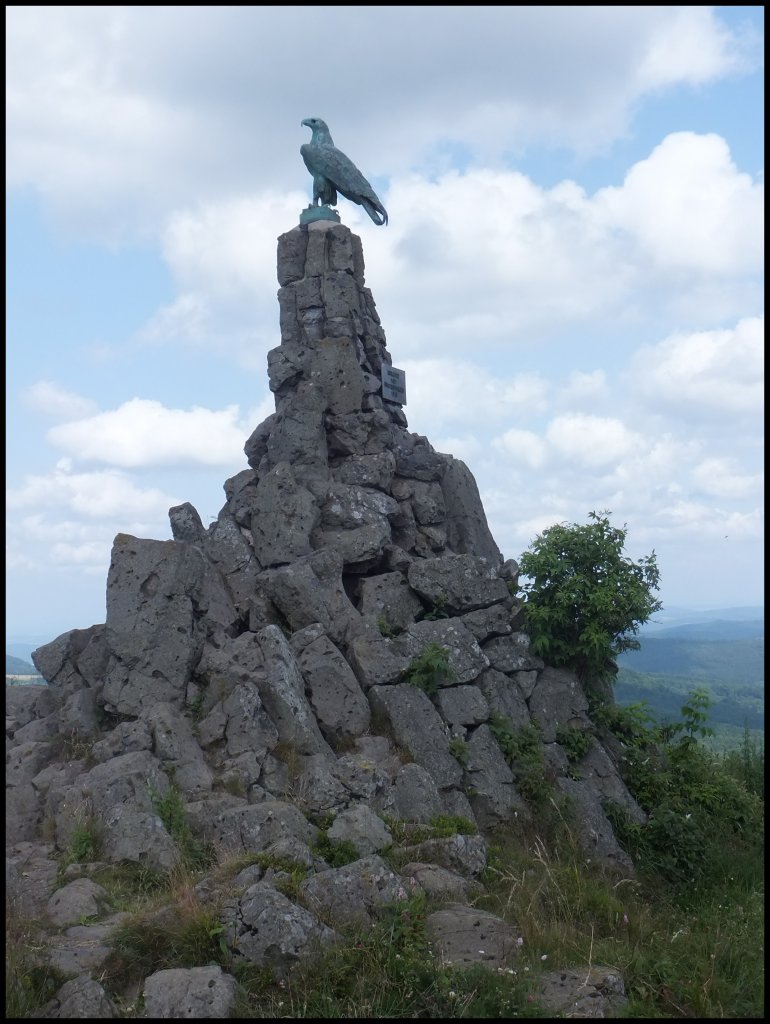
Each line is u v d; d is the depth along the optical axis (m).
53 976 8.41
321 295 20.00
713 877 13.84
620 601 16.45
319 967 8.77
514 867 12.30
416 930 9.38
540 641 16.38
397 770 13.72
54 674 15.61
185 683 14.44
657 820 14.44
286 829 11.39
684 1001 8.97
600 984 8.89
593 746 15.88
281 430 18.30
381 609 16.27
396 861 11.24
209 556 16.64
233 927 9.06
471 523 19.36
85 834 11.41
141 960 8.79
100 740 13.87
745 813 15.77
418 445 19.72
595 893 11.74
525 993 8.42
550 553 16.55
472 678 15.59
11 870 10.98
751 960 9.93
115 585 14.80
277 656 14.10
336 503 17.38
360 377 19.05
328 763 13.12
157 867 10.91
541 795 14.60
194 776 12.67
